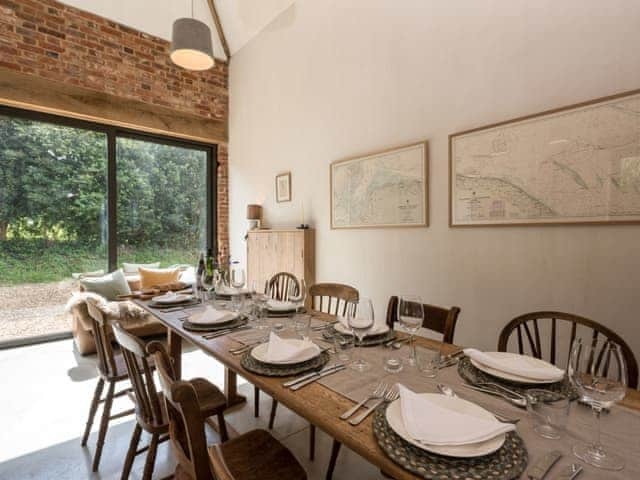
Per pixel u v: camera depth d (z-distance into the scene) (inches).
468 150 89.1
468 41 89.4
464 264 91.3
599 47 69.5
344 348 51.7
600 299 70.1
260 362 45.9
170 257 177.3
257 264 156.8
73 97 141.5
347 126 122.8
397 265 107.3
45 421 83.5
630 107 65.7
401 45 105.1
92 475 65.0
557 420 29.8
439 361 46.9
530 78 78.9
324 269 132.5
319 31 133.8
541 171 76.9
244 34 172.2
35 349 132.9
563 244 74.8
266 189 163.5
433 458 26.3
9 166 135.1
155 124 164.1
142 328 128.2
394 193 106.8
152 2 156.3
